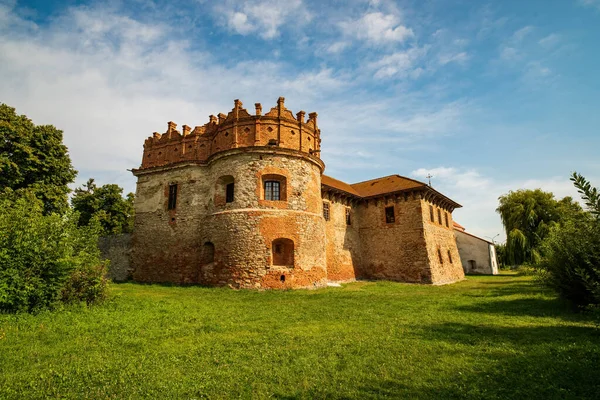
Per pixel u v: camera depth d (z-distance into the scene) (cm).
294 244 1969
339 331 860
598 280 675
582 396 469
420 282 2598
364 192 3177
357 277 2841
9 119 2166
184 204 2330
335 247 2689
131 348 700
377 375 555
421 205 2725
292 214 2005
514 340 752
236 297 1546
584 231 758
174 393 483
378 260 2872
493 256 4238
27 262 913
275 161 2044
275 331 860
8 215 946
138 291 1683
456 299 1505
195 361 622
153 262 2352
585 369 558
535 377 534
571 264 1028
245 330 877
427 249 2633
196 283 2142
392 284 2411
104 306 1092
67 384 512
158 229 2394
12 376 535
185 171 2383
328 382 526
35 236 938
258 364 606
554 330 831
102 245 2616
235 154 2067
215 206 2097
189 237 2252
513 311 1130
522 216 3662
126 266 2458
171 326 892
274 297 1562
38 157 2291
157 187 2489
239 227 1942
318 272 2050
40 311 916
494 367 582
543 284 1192
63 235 1020
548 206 3572
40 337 744
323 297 1568
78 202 3494
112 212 3641
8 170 2044
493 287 2125
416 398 470
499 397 470
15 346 675
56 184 2386
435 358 634
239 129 2139
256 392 491
